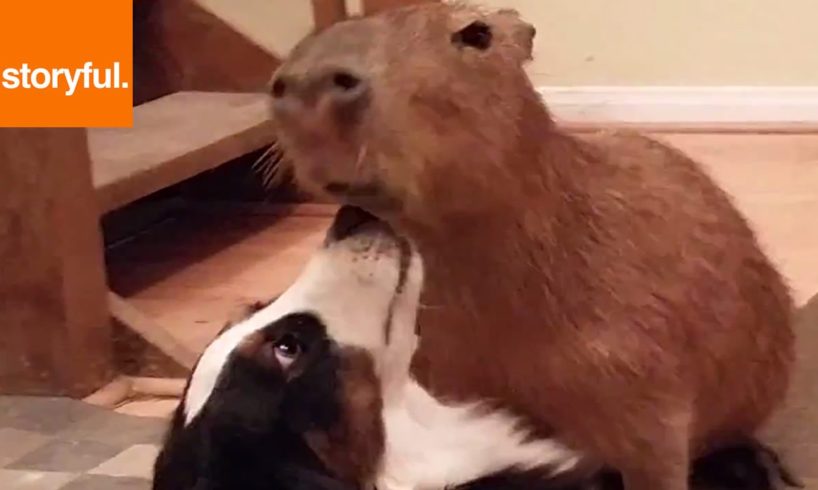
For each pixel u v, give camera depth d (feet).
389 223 3.58
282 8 10.43
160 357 5.98
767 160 9.70
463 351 3.72
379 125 3.02
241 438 3.40
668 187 3.95
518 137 3.36
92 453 5.24
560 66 11.32
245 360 3.54
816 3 10.66
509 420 3.84
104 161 7.00
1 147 5.68
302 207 8.96
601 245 3.68
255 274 7.65
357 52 3.05
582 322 3.66
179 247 8.30
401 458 3.67
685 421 3.89
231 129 7.86
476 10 3.36
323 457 3.49
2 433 5.49
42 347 5.86
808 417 5.08
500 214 3.43
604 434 3.81
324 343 3.63
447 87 3.12
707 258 3.94
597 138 4.02
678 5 10.93
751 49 10.90
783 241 7.72
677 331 3.81
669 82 11.13
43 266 5.75
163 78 9.21
